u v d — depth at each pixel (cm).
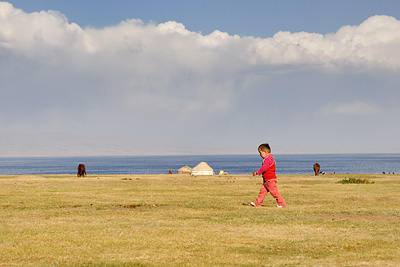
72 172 15912
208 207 1866
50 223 1393
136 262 916
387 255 977
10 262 916
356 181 3822
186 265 895
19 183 3709
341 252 1007
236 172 15062
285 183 3809
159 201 2136
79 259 940
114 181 4119
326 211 1712
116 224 1373
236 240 1134
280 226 1346
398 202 2088
